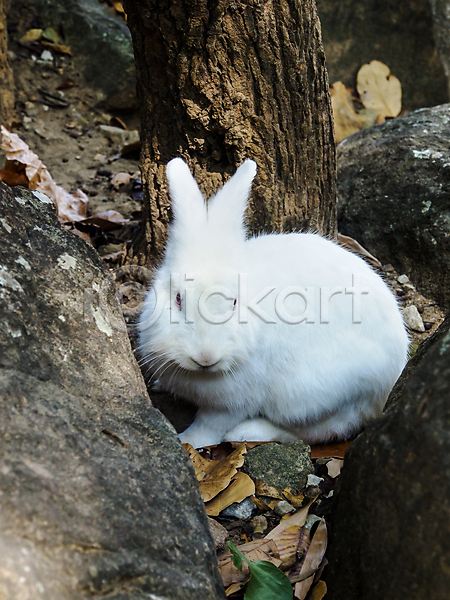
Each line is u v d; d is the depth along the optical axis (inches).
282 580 45.1
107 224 65.0
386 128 67.0
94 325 46.5
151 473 43.5
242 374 51.8
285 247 53.3
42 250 46.7
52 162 72.6
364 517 42.6
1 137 65.7
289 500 49.8
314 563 45.6
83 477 42.0
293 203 58.0
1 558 36.6
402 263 62.2
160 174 57.7
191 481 44.1
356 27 87.2
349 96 86.5
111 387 45.5
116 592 40.0
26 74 81.1
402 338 53.0
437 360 42.4
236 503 49.6
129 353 47.4
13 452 41.6
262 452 51.1
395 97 86.8
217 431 53.7
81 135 77.1
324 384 51.8
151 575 41.3
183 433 53.8
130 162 74.0
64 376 44.7
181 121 56.2
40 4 85.5
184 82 55.0
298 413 52.5
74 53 84.0
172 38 54.3
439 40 87.2
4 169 65.3
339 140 82.8
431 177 62.2
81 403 44.3
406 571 41.2
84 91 82.4
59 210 64.9
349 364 51.8
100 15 86.1
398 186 62.9
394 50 87.6
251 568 45.3
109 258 61.5
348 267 52.9
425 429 41.4
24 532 38.5
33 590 36.5
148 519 42.2
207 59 54.4
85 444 42.9
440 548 39.3
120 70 81.7
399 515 41.5
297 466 50.6
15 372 43.6
